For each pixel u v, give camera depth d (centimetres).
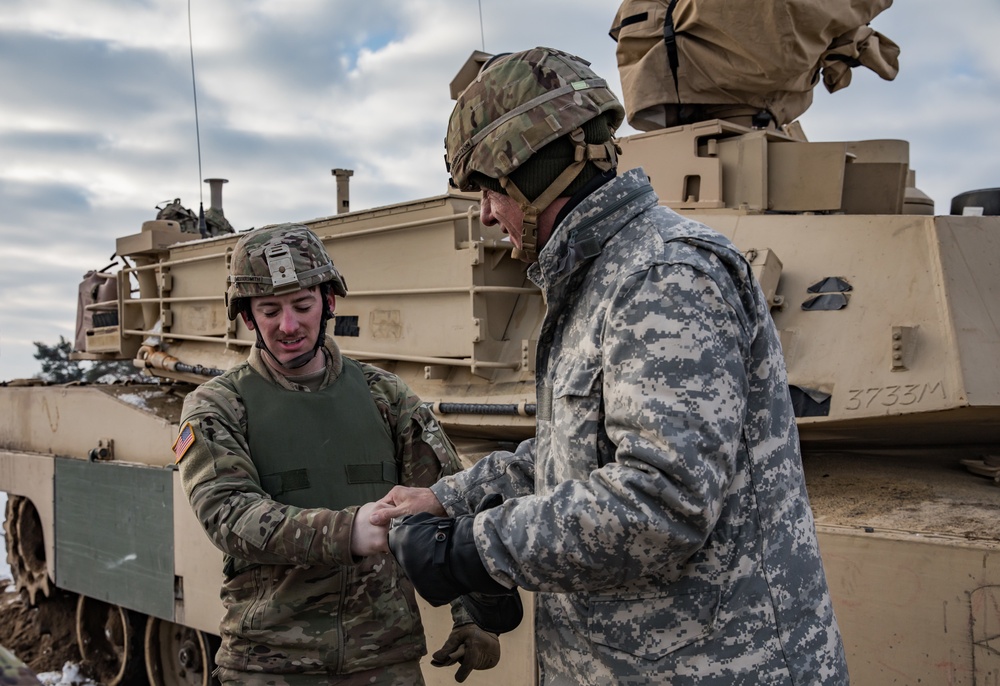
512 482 224
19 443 732
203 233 705
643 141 502
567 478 188
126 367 1584
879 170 485
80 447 659
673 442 165
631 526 165
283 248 267
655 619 181
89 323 776
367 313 504
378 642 263
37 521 737
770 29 461
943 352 332
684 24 492
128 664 636
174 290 636
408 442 291
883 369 342
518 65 190
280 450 266
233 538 243
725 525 181
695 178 483
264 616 257
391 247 489
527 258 204
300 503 265
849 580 322
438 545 181
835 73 546
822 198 464
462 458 435
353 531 234
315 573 258
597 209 192
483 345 446
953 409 322
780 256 393
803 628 183
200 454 258
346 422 275
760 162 465
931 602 304
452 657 284
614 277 187
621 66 549
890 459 398
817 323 366
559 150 188
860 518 336
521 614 219
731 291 178
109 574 609
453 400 453
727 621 179
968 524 316
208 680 553
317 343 275
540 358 206
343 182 630
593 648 190
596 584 172
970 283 343
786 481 188
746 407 184
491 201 200
